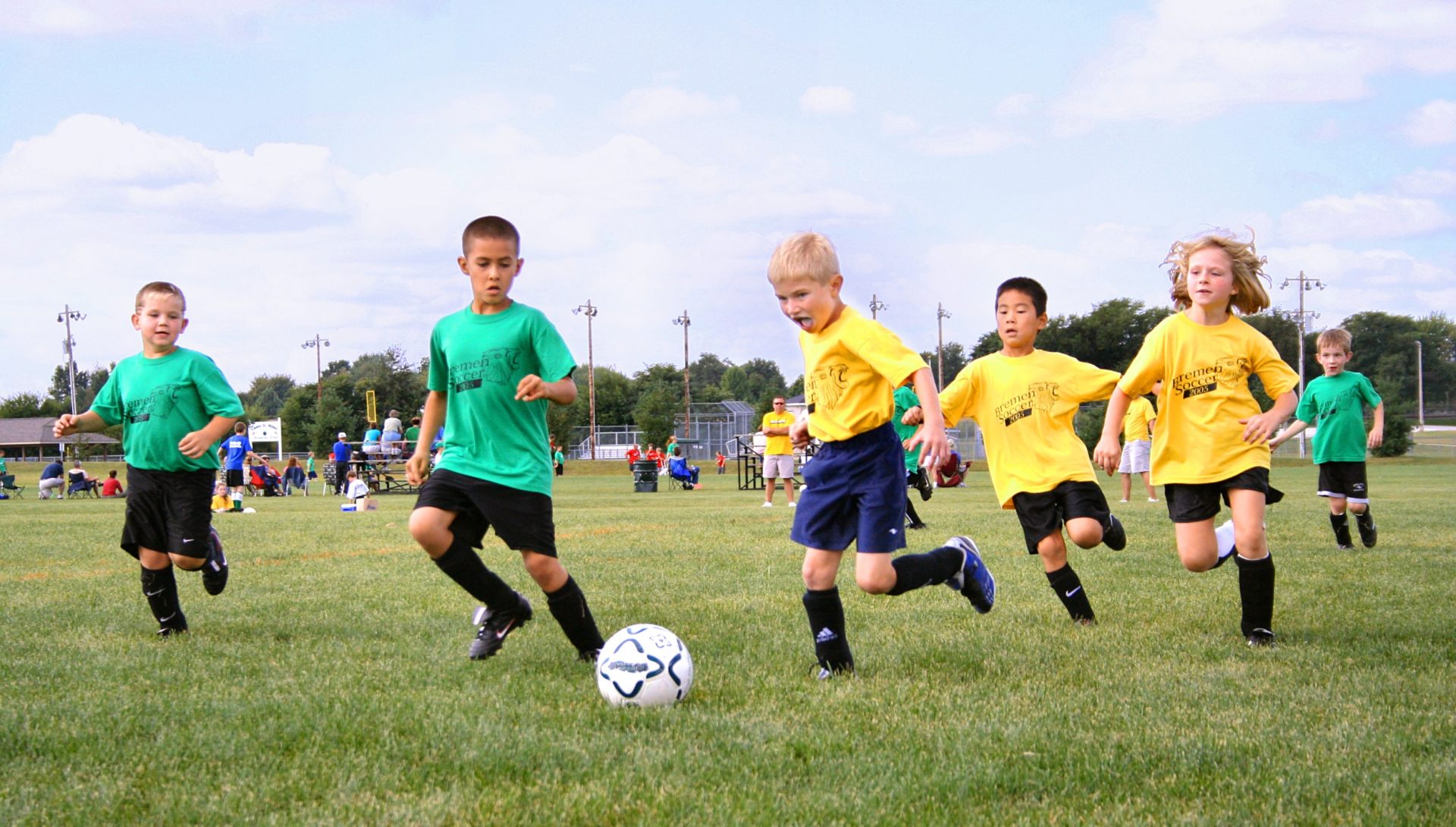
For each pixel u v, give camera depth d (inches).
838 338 173.3
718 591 277.7
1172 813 112.3
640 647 159.2
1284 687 166.1
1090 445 1734.7
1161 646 200.2
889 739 139.0
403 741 137.9
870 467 175.0
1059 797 118.0
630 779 123.0
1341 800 115.7
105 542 458.9
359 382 3147.1
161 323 221.9
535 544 184.2
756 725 145.4
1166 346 214.2
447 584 297.1
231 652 200.1
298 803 116.0
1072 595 229.6
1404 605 245.9
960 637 210.7
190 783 122.7
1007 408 237.9
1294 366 2945.4
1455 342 4458.7
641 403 2923.2
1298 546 385.4
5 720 147.8
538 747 134.6
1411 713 149.6
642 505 786.2
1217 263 208.7
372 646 205.6
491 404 185.6
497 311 191.0
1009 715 150.6
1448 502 671.1
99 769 127.4
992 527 468.4
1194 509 213.2
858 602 255.0
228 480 794.8
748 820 110.0
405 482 1275.8
